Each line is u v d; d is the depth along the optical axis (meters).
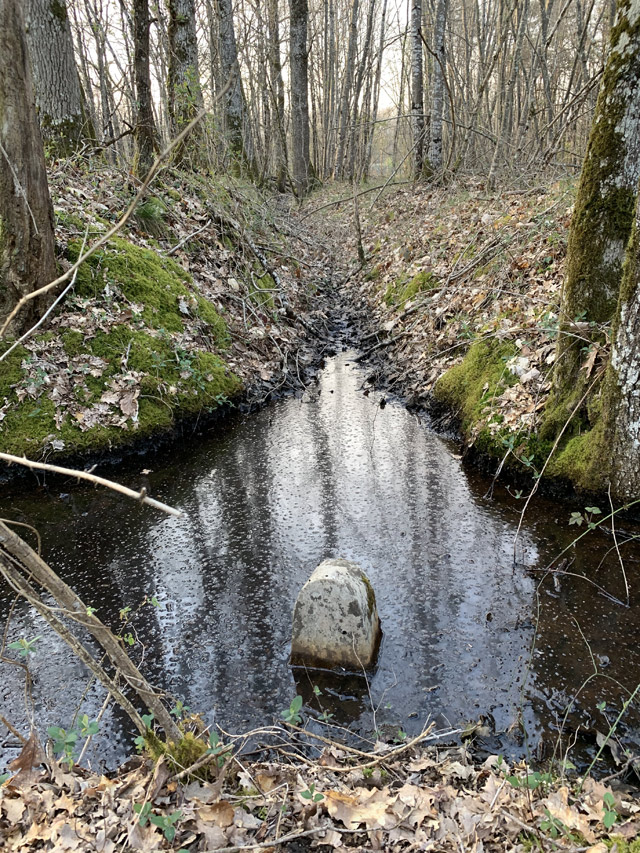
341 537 4.41
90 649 3.39
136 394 5.89
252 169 15.88
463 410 5.90
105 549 4.38
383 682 3.07
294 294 10.05
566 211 6.92
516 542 4.18
